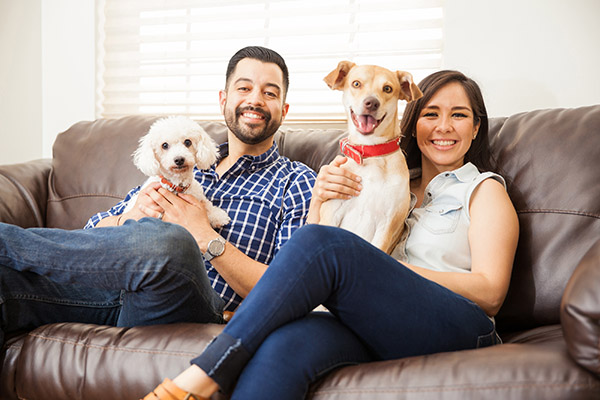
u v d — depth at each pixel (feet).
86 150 6.67
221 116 8.39
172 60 8.63
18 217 6.18
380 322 3.34
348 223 4.67
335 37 7.81
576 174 4.61
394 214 4.60
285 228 5.18
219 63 8.41
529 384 2.73
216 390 3.04
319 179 4.75
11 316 4.06
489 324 3.68
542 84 6.70
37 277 4.11
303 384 2.99
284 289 3.19
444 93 4.90
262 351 3.05
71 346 3.80
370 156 4.69
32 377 3.81
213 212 5.14
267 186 5.43
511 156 5.02
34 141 9.29
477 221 4.37
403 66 7.37
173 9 8.56
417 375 2.93
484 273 4.04
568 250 4.43
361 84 4.58
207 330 3.64
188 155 4.97
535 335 3.92
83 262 3.74
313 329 3.19
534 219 4.66
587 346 2.70
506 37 6.83
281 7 8.07
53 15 9.06
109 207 6.31
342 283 3.30
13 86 9.32
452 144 4.91
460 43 7.04
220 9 8.42
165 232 3.85
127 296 4.09
